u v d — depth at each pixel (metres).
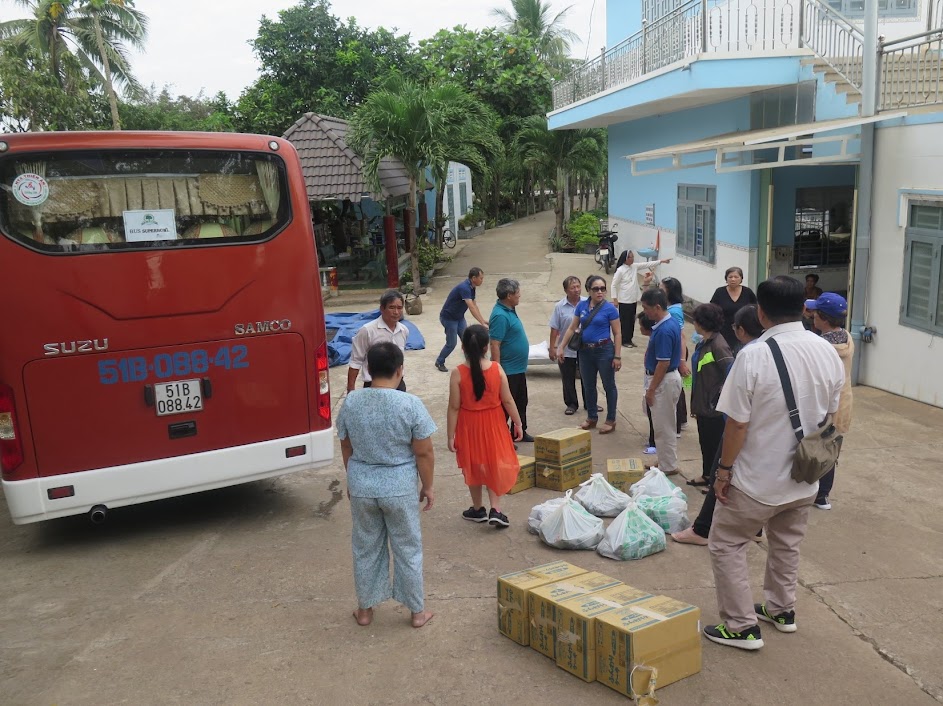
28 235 5.16
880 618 4.36
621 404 9.29
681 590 4.74
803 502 3.95
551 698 3.71
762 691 3.71
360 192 17.58
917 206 8.55
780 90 11.61
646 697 3.59
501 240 30.66
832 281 12.29
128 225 5.40
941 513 5.81
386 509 4.26
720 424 6.11
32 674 4.08
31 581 5.29
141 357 5.52
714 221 13.55
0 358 5.16
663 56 12.87
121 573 5.36
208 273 5.64
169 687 3.92
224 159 5.64
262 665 4.10
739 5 11.56
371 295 18.39
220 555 5.60
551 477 6.55
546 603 4.01
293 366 6.03
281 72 30.86
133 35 29.48
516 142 27.59
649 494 5.82
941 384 8.37
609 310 7.87
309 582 5.10
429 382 10.62
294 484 7.15
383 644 4.27
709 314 5.96
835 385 3.82
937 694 3.68
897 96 9.78
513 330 7.40
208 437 5.80
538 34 38.50
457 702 3.71
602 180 34.22
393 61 31.84
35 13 27.69
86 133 5.29
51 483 5.36
